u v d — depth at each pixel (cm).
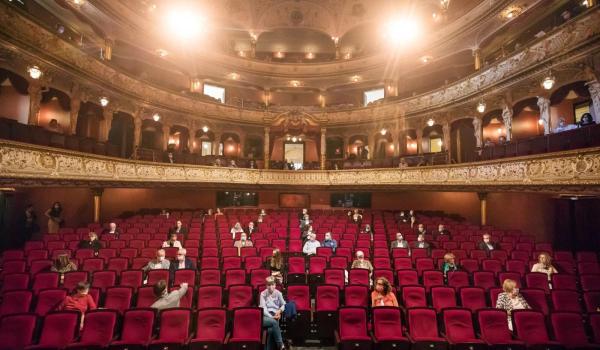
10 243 1338
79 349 492
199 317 587
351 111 2361
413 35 2086
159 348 528
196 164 2005
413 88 2450
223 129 2344
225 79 2536
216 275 859
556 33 1185
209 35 2473
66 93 1355
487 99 1603
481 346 546
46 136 1134
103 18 1720
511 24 1609
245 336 579
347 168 2294
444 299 713
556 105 1399
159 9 2030
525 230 1483
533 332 574
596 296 705
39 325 567
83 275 789
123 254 1049
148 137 2088
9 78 1200
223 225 1562
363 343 567
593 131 912
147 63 2266
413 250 1107
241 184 2117
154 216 1731
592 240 1229
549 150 1084
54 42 1243
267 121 2352
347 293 724
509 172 1243
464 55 2088
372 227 1611
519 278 834
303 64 2531
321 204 2405
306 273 990
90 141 1361
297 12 2491
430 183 1733
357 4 2384
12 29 1072
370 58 2391
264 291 679
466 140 2019
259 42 2755
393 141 2181
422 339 561
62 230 1330
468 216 1867
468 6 1759
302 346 682
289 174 2234
